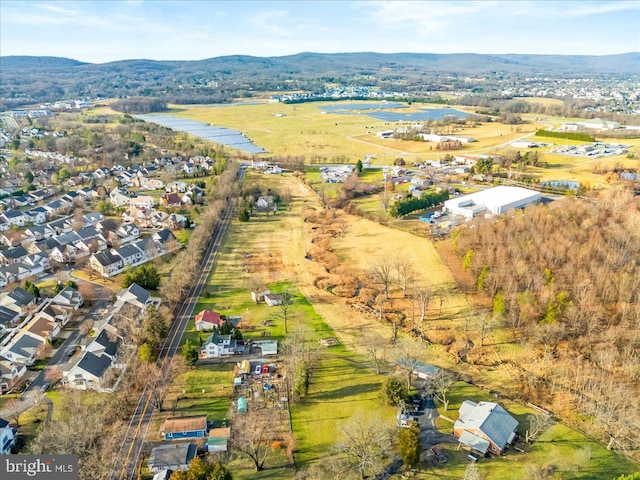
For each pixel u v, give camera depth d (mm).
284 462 74562
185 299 127062
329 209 199375
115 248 157500
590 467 72875
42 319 110000
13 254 146250
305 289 132875
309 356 98812
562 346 102812
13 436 78438
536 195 193750
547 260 124500
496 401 88312
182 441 79062
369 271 141625
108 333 103375
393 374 95688
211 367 99062
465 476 67562
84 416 81312
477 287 127250
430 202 196875
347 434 75188
